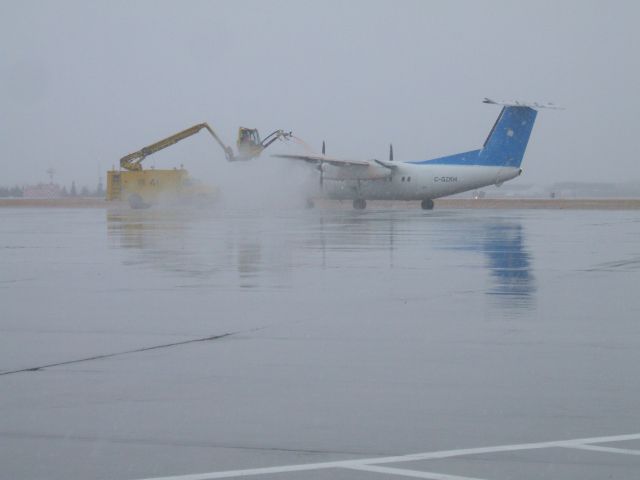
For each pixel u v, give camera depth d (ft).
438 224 130.82
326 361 33.94
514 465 21.89
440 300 50.03
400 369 32.42
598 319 43.27
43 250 86.02
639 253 79.71
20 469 21.85
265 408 27.27
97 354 35.63
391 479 20.99
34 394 29.14
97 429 25.17
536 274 63.00
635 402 27.61
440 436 24.26
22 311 46.96
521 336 38.83
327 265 69.82
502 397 28.35
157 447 23.53
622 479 20.92
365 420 25.86
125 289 55.88
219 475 21.36
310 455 22.80
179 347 36.94
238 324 42.45
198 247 87.92
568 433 24.45
